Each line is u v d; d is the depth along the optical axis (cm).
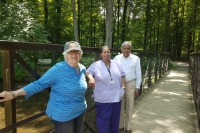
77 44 168
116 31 2180
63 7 1480
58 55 241
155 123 371
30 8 799
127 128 328
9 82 138
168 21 1625
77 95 170
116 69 261
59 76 160
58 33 1609
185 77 970
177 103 500
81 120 184
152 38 2778
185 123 372
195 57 536
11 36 685
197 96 406
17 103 572
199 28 1355
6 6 726
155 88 681
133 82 315
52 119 168
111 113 261
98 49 276
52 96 166
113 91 255
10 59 136
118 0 1955
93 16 2234
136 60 313
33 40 760
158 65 884
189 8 2248
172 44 2983
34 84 149
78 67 176
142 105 477
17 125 147
